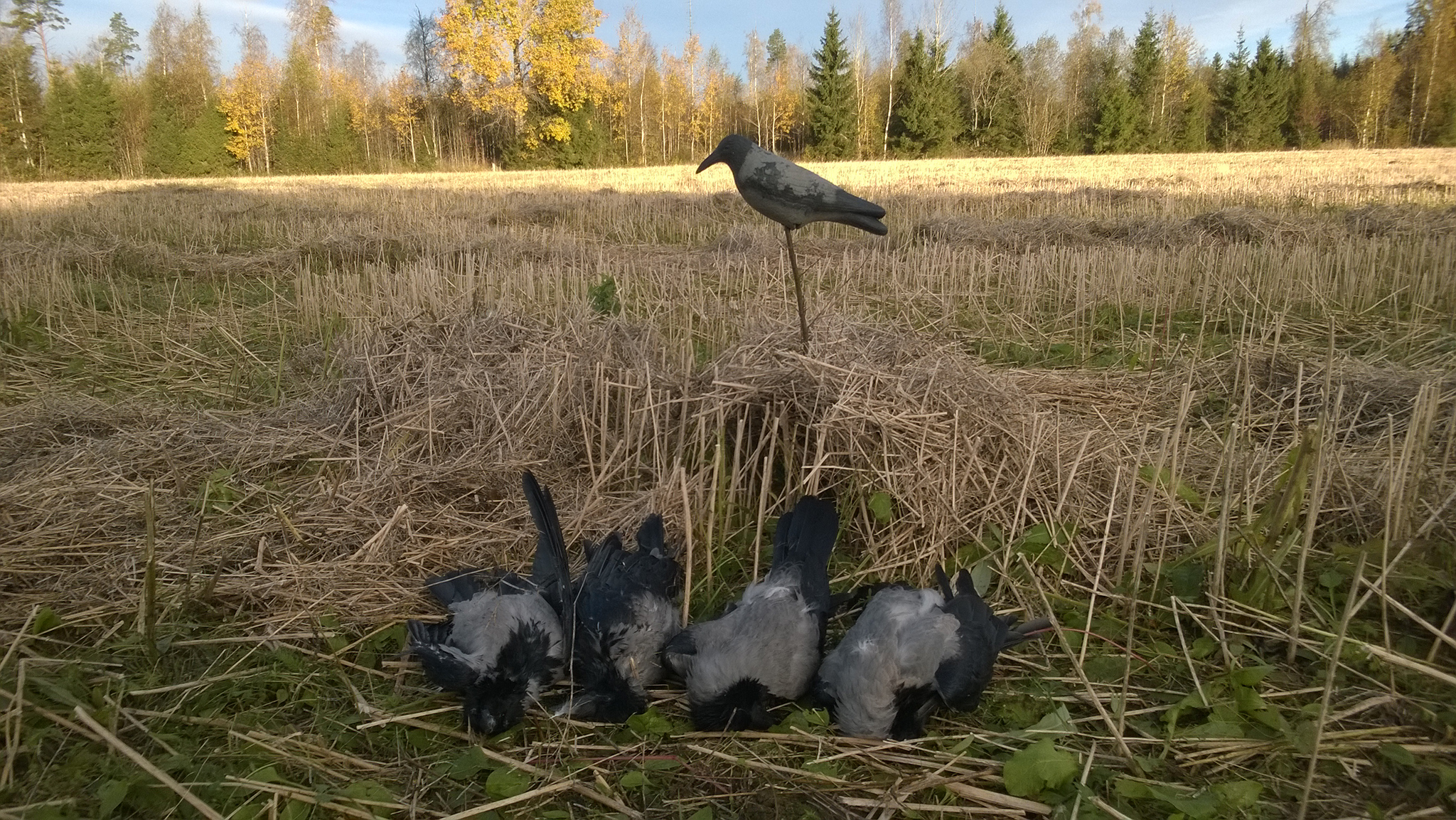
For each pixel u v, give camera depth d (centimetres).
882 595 369
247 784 304
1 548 445
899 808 304
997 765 322
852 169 4025
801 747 334
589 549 425
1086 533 482
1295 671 382
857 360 534
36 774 309
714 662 337
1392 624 410
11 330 870
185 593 411
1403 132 5862
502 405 588
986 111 6222
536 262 1347
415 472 526
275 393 730
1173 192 2220
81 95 5269
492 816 299
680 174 3916
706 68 6762
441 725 348
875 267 1159
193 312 1028
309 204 2269
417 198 2503
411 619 395
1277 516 426
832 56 5900
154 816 297
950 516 466
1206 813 294
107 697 346
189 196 2659
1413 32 6006
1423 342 829
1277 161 3772
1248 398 488
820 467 477
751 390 512
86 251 1320
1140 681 379
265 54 6262
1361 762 326
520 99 5781
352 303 959
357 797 303
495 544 473
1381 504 480
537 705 355
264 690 362
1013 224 1548
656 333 661
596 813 304
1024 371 737
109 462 550
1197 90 6303
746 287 1076
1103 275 1033
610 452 555
